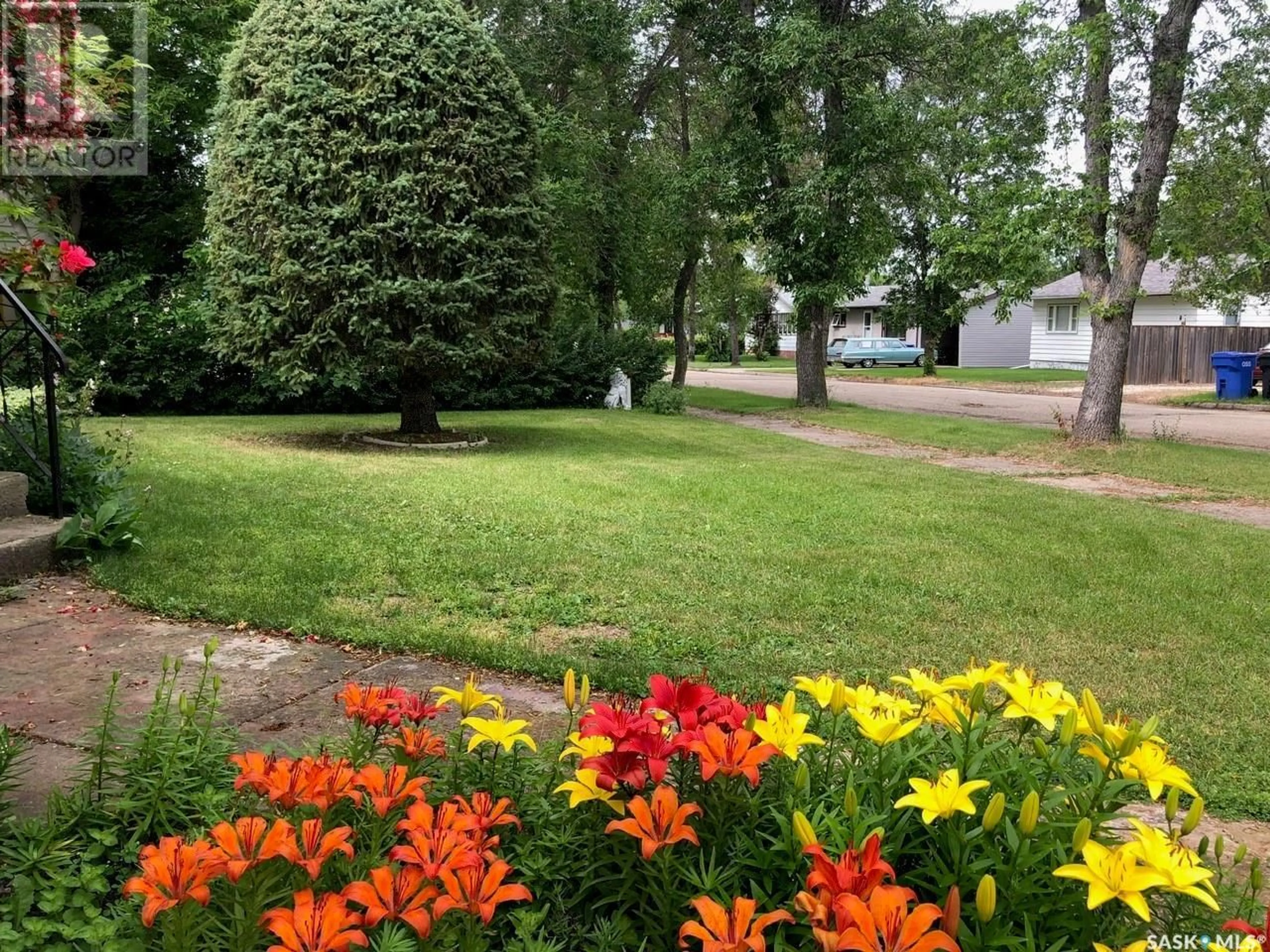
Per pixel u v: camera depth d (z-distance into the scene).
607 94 20.44
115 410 15.59
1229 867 2.25
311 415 16.84
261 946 1.58
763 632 4.59
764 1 18.34
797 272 19.06
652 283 23.59
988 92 15.21
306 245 10.50
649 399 20.31
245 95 11.11
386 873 1.49
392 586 5.10
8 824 2.17
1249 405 22.94
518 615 4.77
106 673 3.64
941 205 17.33
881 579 5.70
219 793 2.24
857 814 1.71
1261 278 16.25
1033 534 7.34
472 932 1.49
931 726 2.10
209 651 2.46
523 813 2.06
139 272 18.58
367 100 10.56
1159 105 12.70
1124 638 4.69
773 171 18.70
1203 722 3.64
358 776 1.85
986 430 16.70
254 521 6.45
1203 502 9.84
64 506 5.65
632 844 1.85
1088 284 14.00
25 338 5.88
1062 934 1.61
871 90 17.22
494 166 11.21
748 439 14.79
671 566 5.84
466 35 11.31
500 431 14.77
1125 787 1.75
